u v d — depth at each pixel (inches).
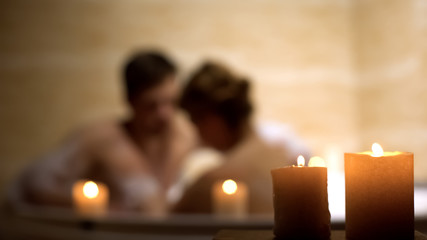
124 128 99.1
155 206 95.3
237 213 51.3
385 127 100.4
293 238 20.5
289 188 20.7
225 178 61.5
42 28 107.1
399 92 95.5
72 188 92.4
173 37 108.4
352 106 109.1
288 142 73.9
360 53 107.7
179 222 37.8
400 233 19.3
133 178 96.1
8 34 106.6
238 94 73.0
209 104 73.4
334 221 33.3
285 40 109.3
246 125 73.9
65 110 106.3
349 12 110.0
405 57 93.1
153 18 108.4
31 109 106.1
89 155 96.8
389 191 19.3
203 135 76.5
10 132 105.6
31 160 105.0
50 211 51.0
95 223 41.8
